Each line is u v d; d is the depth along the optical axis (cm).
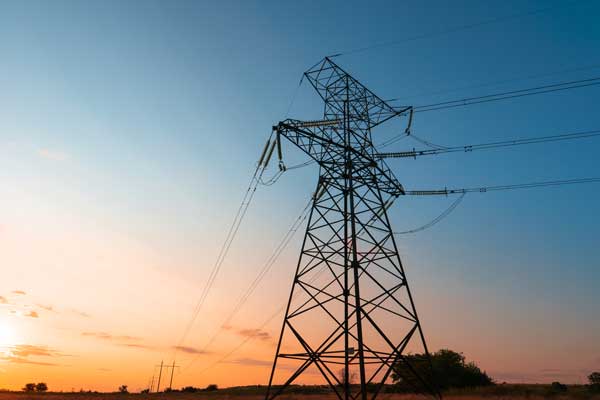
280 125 2919
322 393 7156
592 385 6128
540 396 5438
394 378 6412
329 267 2736
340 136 3198
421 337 2611
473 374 7362
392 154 3206
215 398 7119
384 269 2780
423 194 3294
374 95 3497
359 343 2412
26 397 7719
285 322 2619
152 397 7775
